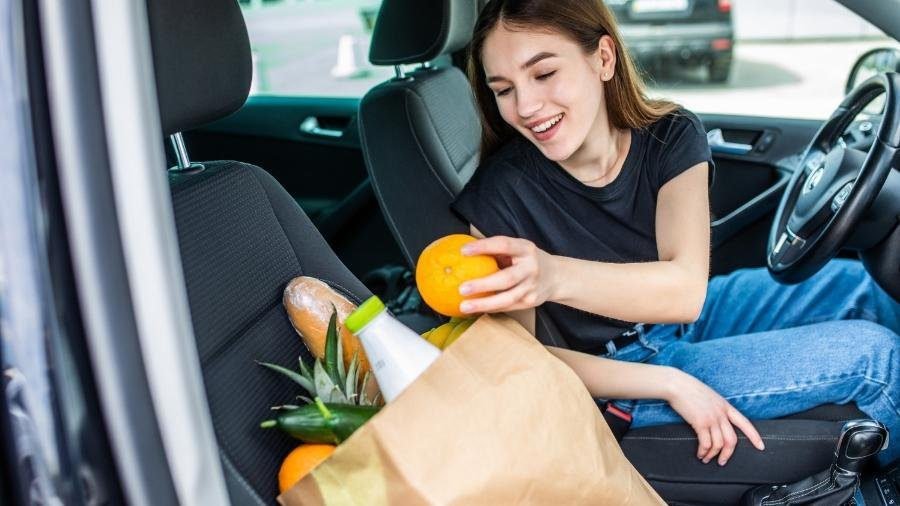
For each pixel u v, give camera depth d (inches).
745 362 45.3
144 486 22.4
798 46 193.9
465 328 30.6
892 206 50.3
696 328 57.3
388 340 26.6
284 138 102.9
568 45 39.9
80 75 20.3
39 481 21.8
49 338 20.6
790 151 77.2
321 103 102.6
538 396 27.1
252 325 36.1
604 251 46.5
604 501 28.4
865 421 37.9
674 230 42.1
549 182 45.8
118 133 20.8
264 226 39.7
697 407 42.4
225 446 30.8
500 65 40.4
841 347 43.5
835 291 54.9
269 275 38.6
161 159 21.9
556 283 32.1
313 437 27.3
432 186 59.7
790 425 42.7
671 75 168.7
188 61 31.5
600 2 42.2
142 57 21.3
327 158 101.6
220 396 32.2
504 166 46.8
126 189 20.9
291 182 104.7
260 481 31.4
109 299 21.0
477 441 25.2
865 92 57.0
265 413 34.0
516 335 28.5
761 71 174.9
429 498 24.3
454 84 68.7
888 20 49.0
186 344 22.4
